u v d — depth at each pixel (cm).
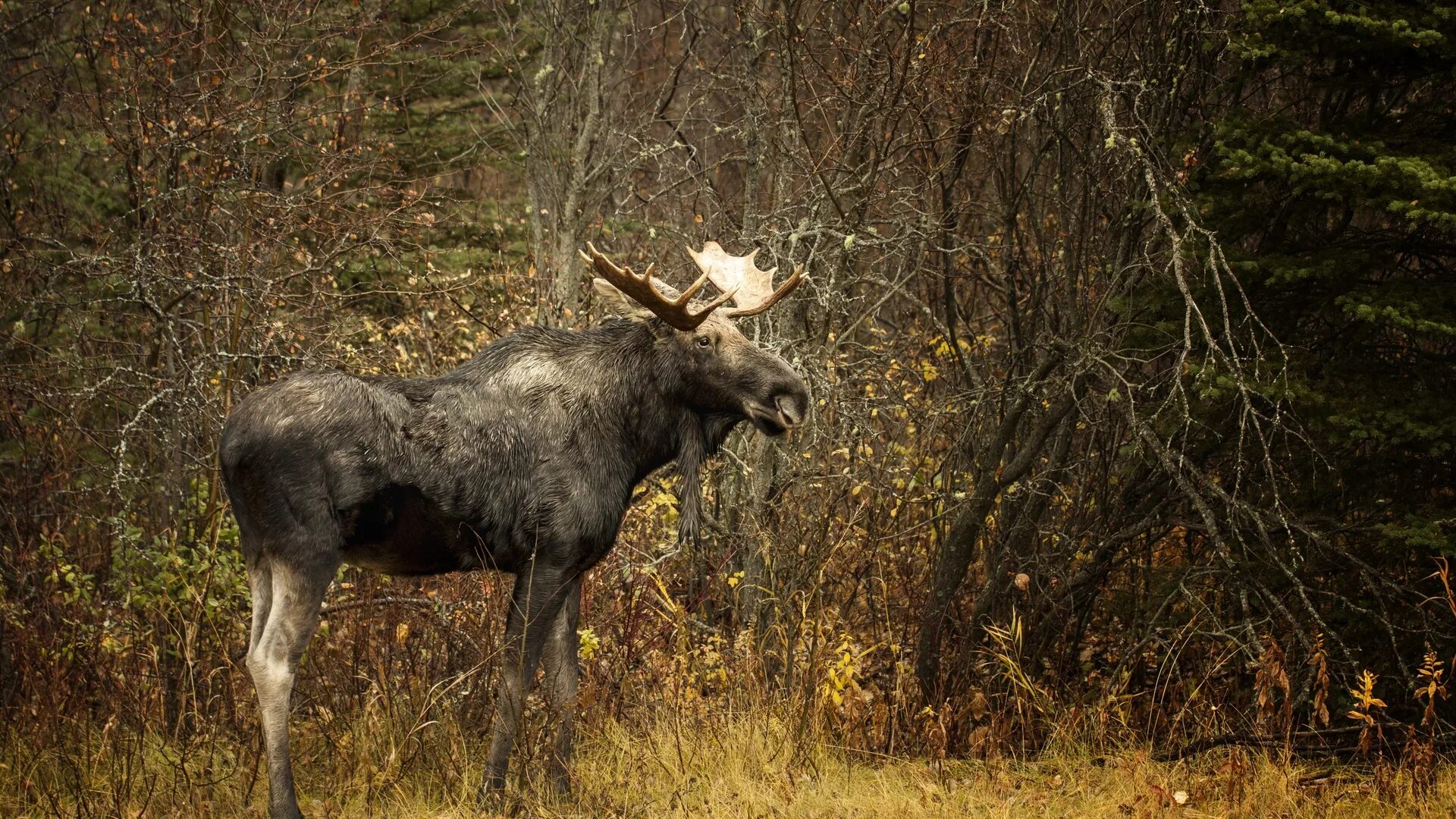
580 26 2586
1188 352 1733
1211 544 2070
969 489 2259
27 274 2167
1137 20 2044
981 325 2570
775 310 2164
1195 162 1900
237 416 1418
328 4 2764
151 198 2014
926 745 1877
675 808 1591
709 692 2011
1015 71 2164
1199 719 1856
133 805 1548
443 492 1477
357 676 1795
